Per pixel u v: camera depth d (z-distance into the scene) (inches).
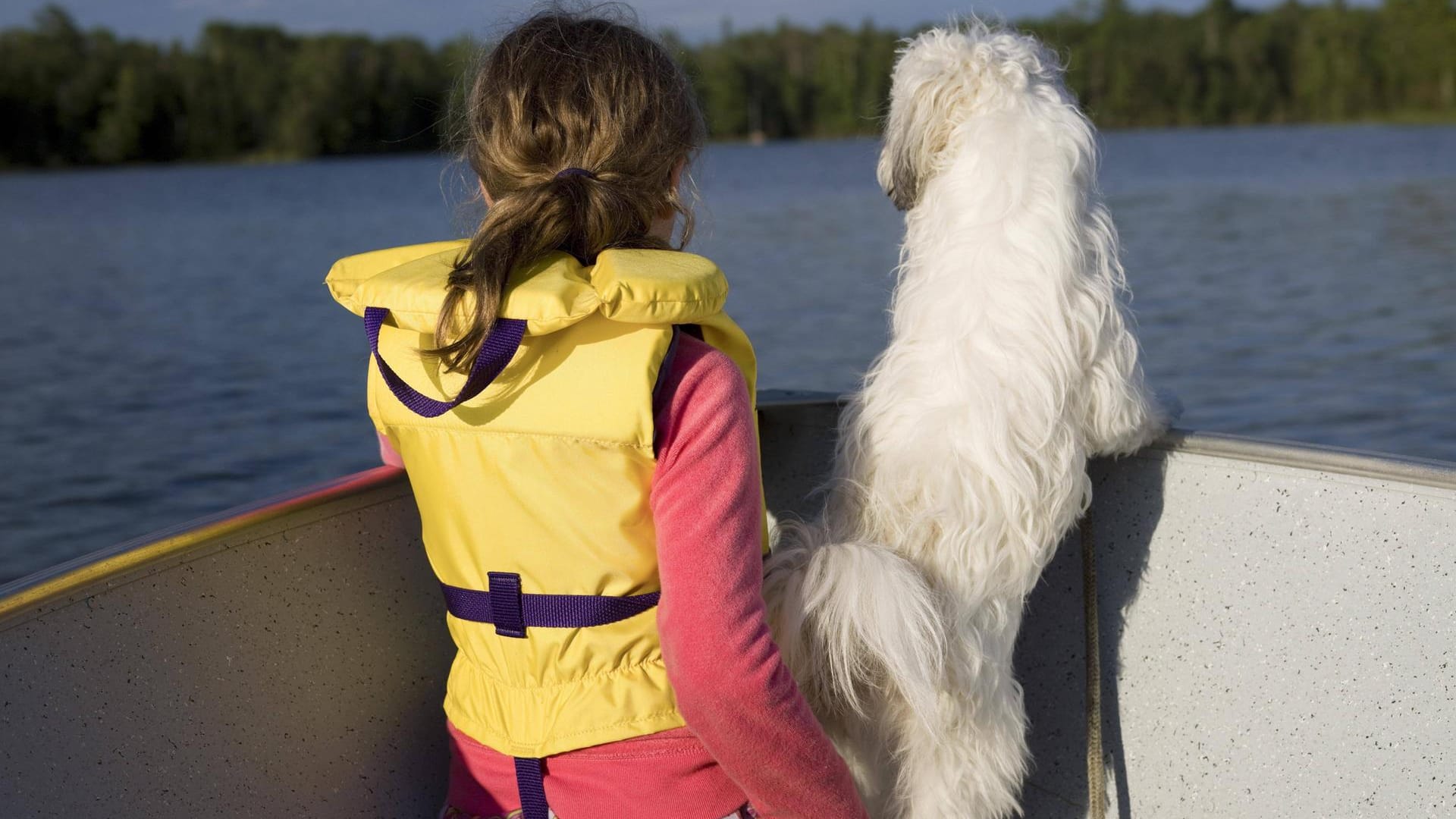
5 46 2901.1
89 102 2906.0
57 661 46.6
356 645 59.3
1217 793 61.2
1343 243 773.9
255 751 54.3
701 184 56.4
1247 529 59.0
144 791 49.8
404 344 49.1
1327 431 343.6
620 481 45.2
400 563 61.8
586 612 46.4
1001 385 60.3
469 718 50.4
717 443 45.2
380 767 60.6
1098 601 65.9
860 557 59.3
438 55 3164.4
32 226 1237.7
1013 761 65.4
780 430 76.7
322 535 57.6
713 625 43.8
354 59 3100.4
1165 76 2861.7
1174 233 845.8
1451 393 379.2
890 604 57.8
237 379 459.8
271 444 371.6
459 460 47.7
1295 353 443.5
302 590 56.7
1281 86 2881.4
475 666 50.0
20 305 653.9
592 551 45.7
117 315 616.4
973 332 61.2
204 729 52.1
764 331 494.3
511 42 50.8
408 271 48.8
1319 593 56.4
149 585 50.1
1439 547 52.2
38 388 448.8
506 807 49.3
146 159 2957.7
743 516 45.3
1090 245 63.1
